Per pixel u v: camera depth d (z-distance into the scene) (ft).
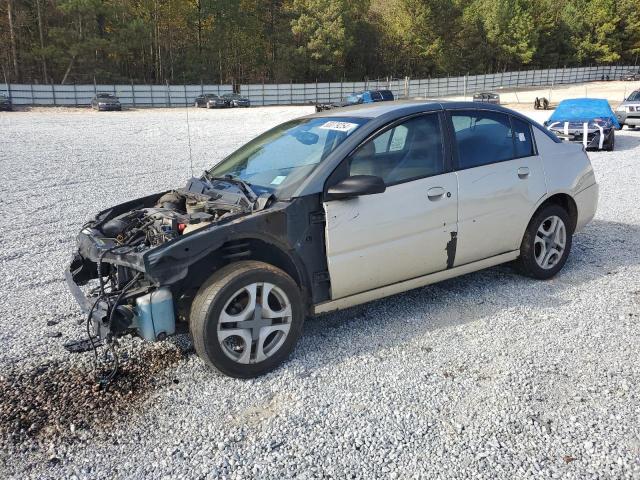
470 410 10.24
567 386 10.97
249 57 222.69
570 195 16.81
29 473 8.76
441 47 229.45
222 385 11.27
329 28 205.57
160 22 205.87
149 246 11.85
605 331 13.30
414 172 13.50
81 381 11.51
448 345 12.80
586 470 8.61
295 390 11.04
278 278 11.44
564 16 263.49
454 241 14.14
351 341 13.11
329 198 12.08
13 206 28.17
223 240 11.03
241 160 14.73
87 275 13.35
